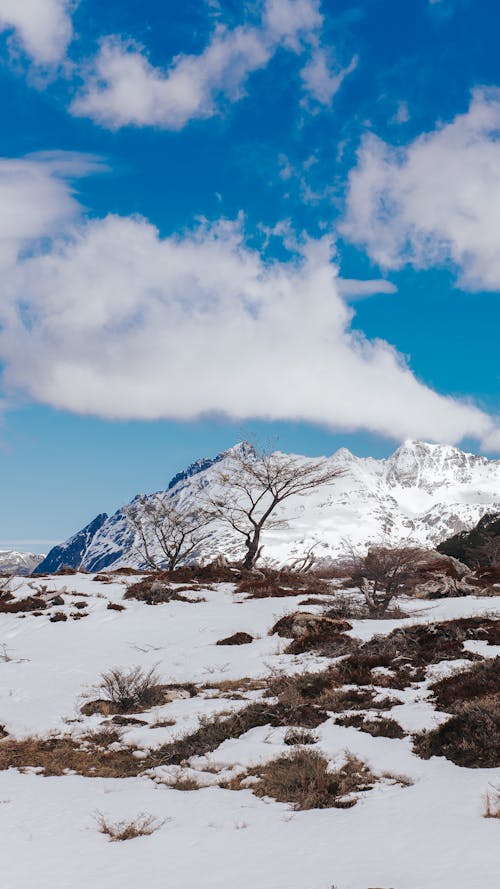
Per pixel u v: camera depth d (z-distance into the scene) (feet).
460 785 36.17
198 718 52.95
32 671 74.13
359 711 50.44
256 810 36.01
